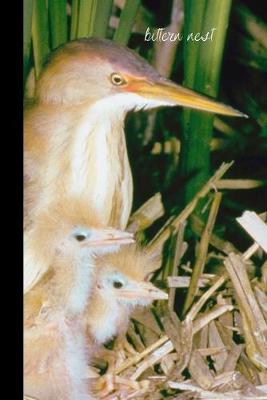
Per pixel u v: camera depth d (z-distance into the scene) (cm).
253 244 288
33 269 270
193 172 303
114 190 281
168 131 326
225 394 258
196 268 281
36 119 270
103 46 266
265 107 335
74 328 271
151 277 291
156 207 297
